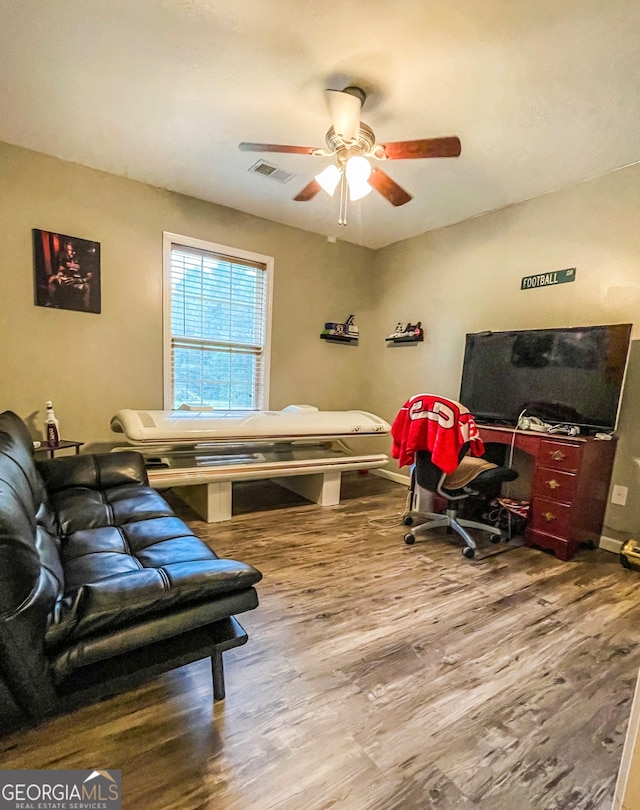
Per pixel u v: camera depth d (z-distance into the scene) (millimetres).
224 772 1043
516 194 3025
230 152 2650
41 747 1090
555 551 2457
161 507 1933
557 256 2918
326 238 4172
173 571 1188
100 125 2379
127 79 1979
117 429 2922
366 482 4219
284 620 1716
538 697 1347
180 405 3492
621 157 2463
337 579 2090
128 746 1104
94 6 1562
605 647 1621
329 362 4375
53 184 2777
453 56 1763
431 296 3914
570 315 2854
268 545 2475
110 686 1018
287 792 1002
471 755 1125
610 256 2631
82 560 1388
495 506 2936
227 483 2879
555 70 1812
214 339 3645
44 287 2809
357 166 1988
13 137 2539
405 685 1375
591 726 1238
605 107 2035
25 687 890
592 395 2559
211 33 1687
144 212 3141
